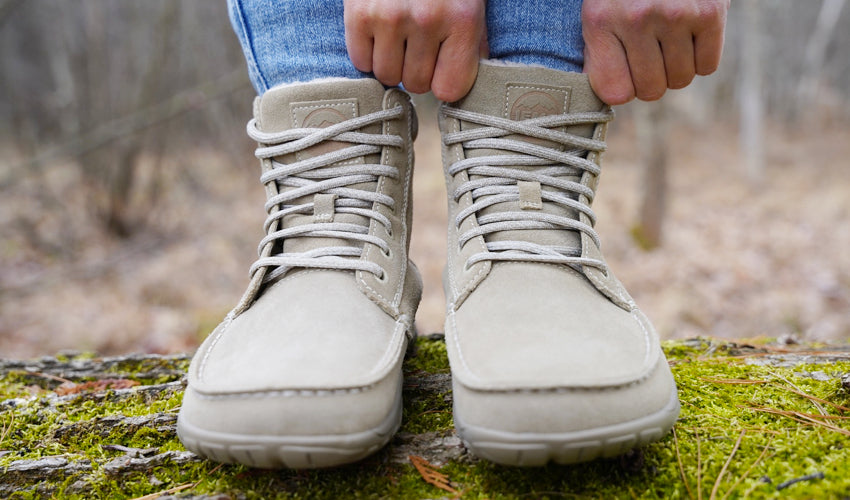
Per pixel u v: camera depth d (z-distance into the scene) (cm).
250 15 72
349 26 69
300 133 70
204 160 505
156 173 348
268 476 67
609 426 61
